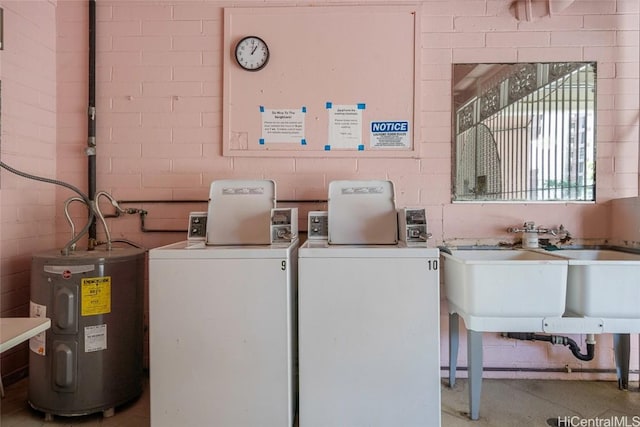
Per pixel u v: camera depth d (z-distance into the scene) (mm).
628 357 2219
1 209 2117
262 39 2369
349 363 1684
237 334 1673
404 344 1675
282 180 2402
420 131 2365
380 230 2098
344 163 2387
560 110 2357
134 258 2045
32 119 2285
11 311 2176
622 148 2344
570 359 2357
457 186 2377
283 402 1672
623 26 2330
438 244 2377
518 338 2314
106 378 1922
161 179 2436
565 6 2211
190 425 1688
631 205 2166
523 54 2359
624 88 2338
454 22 2367
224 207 2160
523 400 2100
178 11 2414
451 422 1896
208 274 1675
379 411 1686
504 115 2373
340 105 2369
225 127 2391
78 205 2465
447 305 2264
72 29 2443
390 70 2355
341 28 2357
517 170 2375
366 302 1679
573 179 2354
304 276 1685
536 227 2346
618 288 1758
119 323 1965
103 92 2434
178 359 1683
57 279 1847
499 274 1784
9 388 2201
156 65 2422
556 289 1760
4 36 2105
